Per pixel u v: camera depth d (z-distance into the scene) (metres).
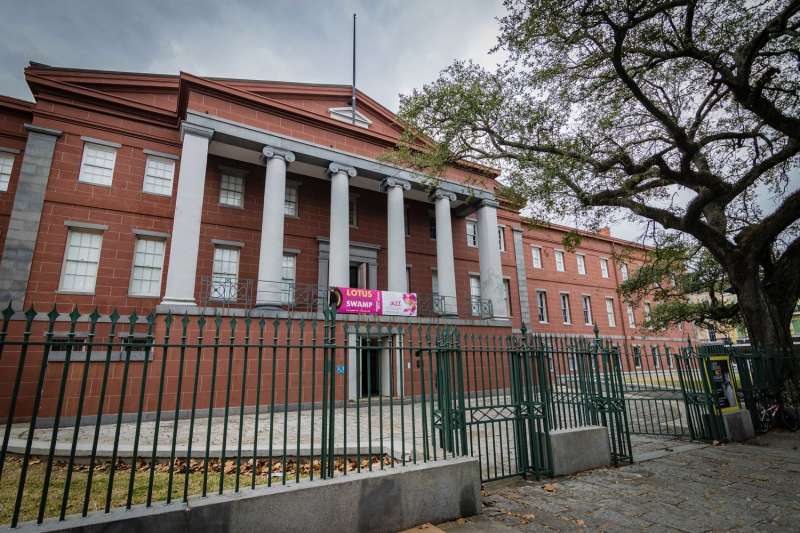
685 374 8.79
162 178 15.05
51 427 9.83
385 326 15.16
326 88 17.47
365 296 15.05
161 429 8.81
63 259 13.05
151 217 14.55
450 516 4.31
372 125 18.75
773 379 9.99
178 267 12.30
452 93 10.27
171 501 3.26
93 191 13.82
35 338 11.83
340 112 17.80
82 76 14.35
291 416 10.93
